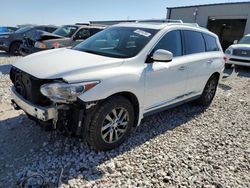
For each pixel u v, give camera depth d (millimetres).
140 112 3682
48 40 8539
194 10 25047
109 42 4082
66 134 3154
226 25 27844
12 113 4445
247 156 3594
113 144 3402
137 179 2871
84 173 2895
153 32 4012
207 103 5699
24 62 3469
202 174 3076
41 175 2754
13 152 3221
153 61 3748
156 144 3721
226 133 4352
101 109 3084
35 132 3760
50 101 2975
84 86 2887
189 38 4695
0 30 16203
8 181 2678
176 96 4449
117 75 3186
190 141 3924
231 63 11977
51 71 2977
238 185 2922
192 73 4656
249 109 5820
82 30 9688
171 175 3002
